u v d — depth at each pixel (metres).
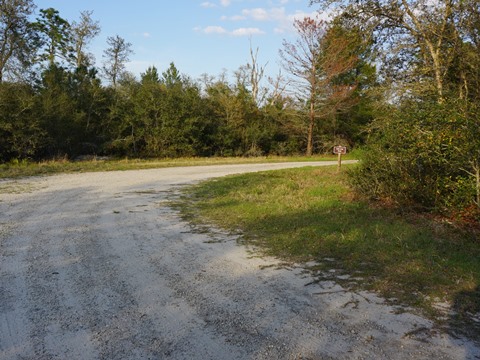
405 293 4.46
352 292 4.50
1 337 3.44
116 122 31.64
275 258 5.75
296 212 8.79
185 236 7.00
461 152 6.93
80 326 3.64
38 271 5.05
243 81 46.03
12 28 27.61
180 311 3.98
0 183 13.55
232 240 6.73
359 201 9.52
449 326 3.71
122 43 39.88
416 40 11.71
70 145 27.92
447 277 4.92
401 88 11.05
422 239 6.46
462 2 10.09
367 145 10.22
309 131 39.03
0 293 4.35
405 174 8.41
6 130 22.91
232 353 3.22
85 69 31.59
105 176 16.44
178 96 33.12
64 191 12.05
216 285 4.70
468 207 7.18
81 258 5.62
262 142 38.62
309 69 36.22
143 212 9.10
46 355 3.17
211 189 12.87
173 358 3.15
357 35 12.62
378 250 5.98
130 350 3.25
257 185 13.61
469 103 7.44
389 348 3.31
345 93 35.66
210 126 35.34
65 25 37.25
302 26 34.91
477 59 9.68
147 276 4.96
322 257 5.74
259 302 4.22
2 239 6.48
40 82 28.41
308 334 3.54
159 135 32.06
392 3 11.63
